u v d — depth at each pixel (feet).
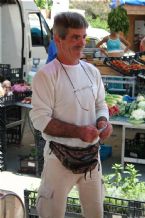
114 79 26.61
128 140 19.36
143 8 41.39
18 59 30.63
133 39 45.14
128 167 13.51
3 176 17.83
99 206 8.87
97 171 8.67
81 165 8.30
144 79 26.66
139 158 18.75
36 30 31.71
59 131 8.10
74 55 8.16
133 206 10.16
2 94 17.99
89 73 8.58
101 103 8.87
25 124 23.20
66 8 61.77
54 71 8.20
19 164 18.63
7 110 19.98
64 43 8.05
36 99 8.23
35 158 17.84
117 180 12.49
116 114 18.54
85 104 8.39
